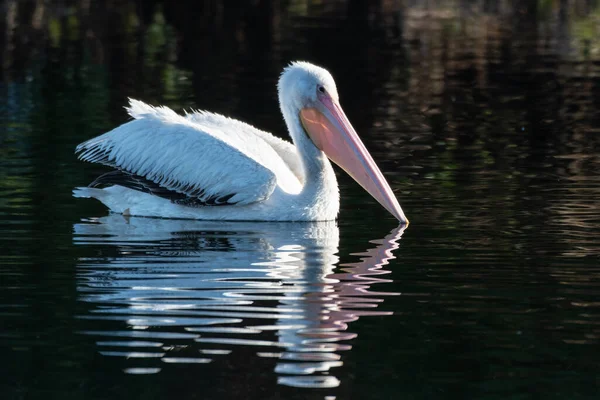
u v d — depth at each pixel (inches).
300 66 564.4
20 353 331.3
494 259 448.1
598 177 631.2
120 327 356.8
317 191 545.6
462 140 770.2
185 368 319.3
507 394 298.5
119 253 464.1
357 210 567.8
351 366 320.5
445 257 453.4
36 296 393.4
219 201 538.3
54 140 748.6
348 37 1397.6
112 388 302.4
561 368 319.3
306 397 297.4
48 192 595.2
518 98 972.6
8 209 554.3
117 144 558.6
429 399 295.7
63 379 310.5
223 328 355.3
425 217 538.3
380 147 743.1
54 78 1068.5
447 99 971.9
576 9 1685.5
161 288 404.5
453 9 1707.7
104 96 964.6
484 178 634.8
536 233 495.2
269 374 313.6
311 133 557.9
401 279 418.6
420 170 661.9
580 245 469.4
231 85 1037.2
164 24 1514.5
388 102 956.0
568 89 1018.1
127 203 560.7
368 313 372.2
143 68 1145.4
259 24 1526.8
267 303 384.8
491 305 380.8
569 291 397.4
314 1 1804.9
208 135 546.6
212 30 1464.1
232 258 455.8
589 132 797.9
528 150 727.1
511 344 339.6
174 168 543.5
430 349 335.6
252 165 536.7
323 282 413.7
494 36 1419.8
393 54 1259.8
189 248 475.8
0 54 1226.0
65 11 1616.6
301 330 353.1
